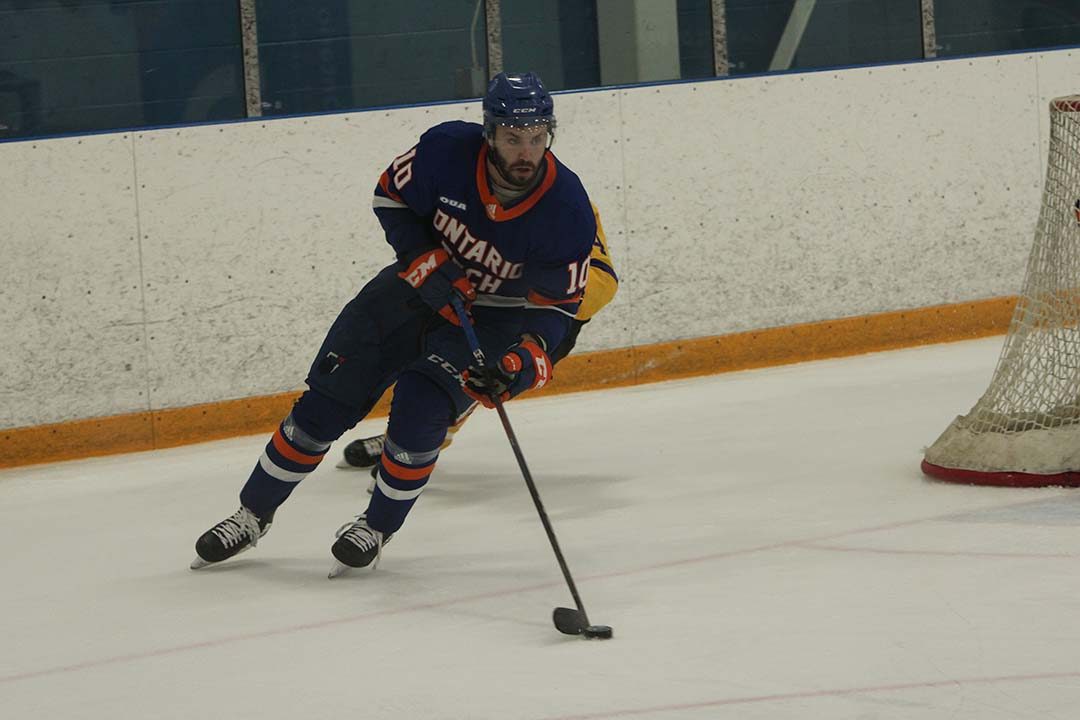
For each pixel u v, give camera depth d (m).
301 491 19.56
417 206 14.18
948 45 29.64
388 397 25.53
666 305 26.92
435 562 14.80
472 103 25.94
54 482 22.06
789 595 12.37
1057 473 15.73
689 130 26.89
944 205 28.58
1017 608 11.45
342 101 26.34
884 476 17.22
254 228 24.62
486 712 9.92
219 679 11.33
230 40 25.58
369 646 11.90
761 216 27.38
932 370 25.34
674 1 27.94
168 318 24.25
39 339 23.61
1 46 24.42
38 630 13.42
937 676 9.97
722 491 17.23
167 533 17.53
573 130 26.28
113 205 23.86
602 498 17.48
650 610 12.27
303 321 25.00
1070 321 16.42
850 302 28.03
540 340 13.93
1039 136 29.16
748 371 27.25
